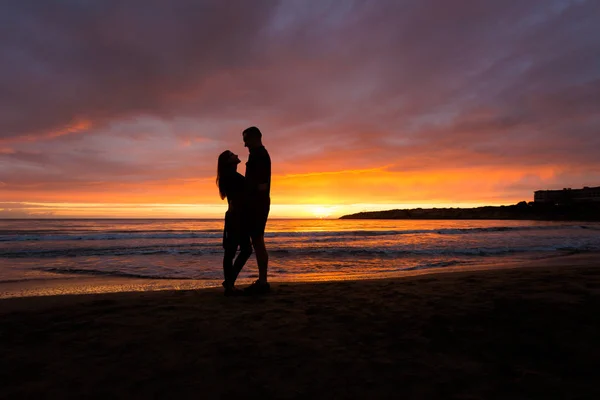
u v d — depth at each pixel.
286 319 3.20
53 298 4.35
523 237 23.05
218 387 1.96
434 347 2.50
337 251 14.09
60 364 2.24
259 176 4.17
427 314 3.27
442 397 1.83
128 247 15.67
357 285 4.95
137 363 2.26
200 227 43.69
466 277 5.45
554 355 2.31
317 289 4.66
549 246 15.95
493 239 21.47
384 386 1.96
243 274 8.29
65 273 8.21
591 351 2.34
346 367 2.19
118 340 2.66
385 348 2.49
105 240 20.56
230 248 4.27
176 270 8.88
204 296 4.29
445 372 2.11
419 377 2.05
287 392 1.90
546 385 1.93
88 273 8.23
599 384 1.93
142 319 3.21
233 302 3.90
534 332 2.70
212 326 2.99
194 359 2.32
